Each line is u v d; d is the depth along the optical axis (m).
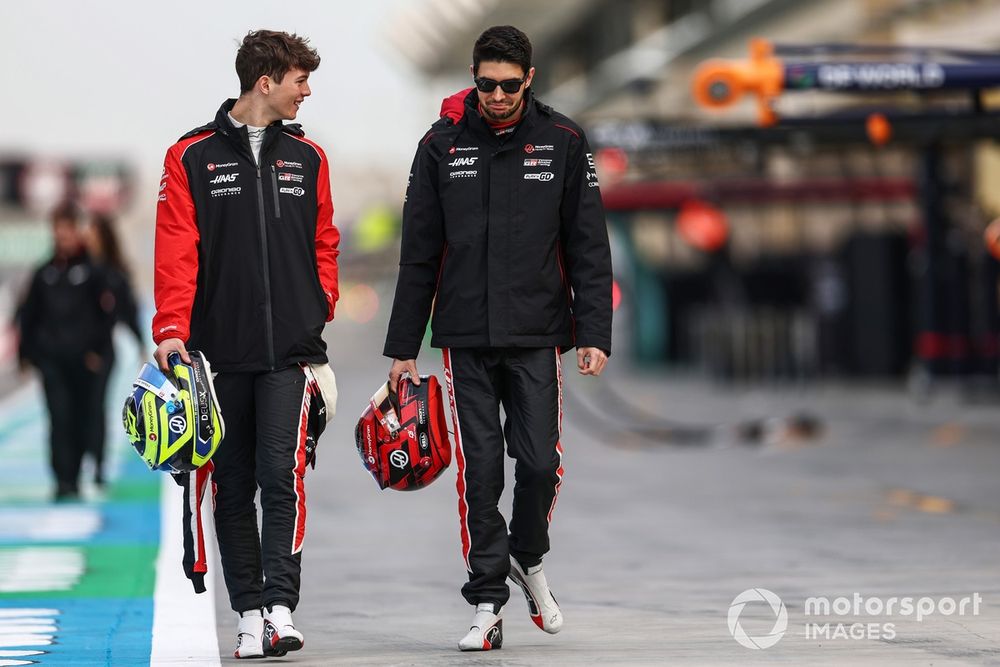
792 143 42.41
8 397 68.69
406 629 16.84
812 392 65.19
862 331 69.56
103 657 15.09
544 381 15.30
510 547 15.55
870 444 43.47
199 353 14.62
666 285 89.62
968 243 55.25
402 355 15.58
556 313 15.34
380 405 15.59
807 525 26.56
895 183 66.44
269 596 14.72
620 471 37.75
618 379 81.50
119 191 169.12
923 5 60.00
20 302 31.11
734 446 44.53
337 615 17.94
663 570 21.44
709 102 34.06
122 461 39.91
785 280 76.94
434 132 15.45
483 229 15.19
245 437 15.35
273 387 15.05
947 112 36.41
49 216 31.19
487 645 15.12
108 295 31.28
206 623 17.45
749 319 69.31
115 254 32.09
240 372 15.06
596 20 114.25
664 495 32.06
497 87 14.88
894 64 34.12
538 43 123.19
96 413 31.97
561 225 15.50
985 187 58.50
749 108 65.81
